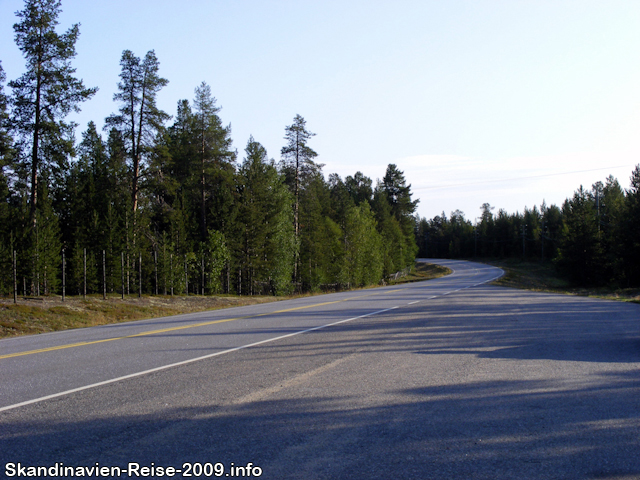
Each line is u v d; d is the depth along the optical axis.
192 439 4.10
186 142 46.25
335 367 6.79
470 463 3.60
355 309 15.94
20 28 25.03
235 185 42.91
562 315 13.45
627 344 8.62
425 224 163.25
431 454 3.77
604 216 65.44
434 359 7.31
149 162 31.64
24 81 25.27
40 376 6.55
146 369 6.86
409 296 22.66
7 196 33.69
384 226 75.69
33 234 25.91
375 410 4.84
